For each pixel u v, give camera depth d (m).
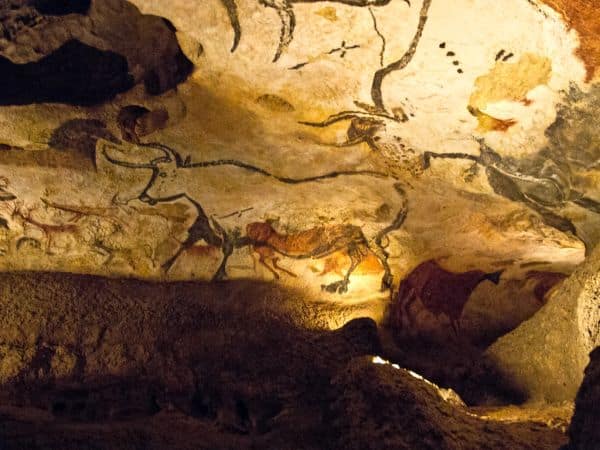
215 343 3.79
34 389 3.35
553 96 2.99
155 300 3.97
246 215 4.11
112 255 4.01
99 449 2.70
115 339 3.66
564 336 3.65
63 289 3.83
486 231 4.19
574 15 2.55
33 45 2.91
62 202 3.79
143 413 3.34
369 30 2.80
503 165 3.48
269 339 3.94
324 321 4.27
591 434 2.24
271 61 2.99
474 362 4.47
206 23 2.81
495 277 4.87
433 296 4.75
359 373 3.00
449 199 3.92
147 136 3.48
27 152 3.48
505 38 2.75
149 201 3.88
